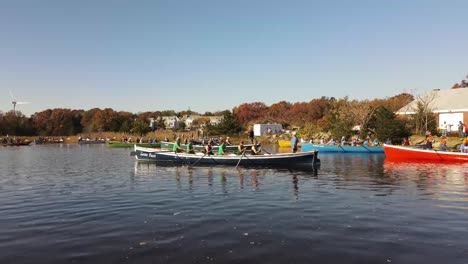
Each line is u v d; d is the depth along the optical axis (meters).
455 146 32.56
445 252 7.03
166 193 13.59
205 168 22.55
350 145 38.06
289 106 124.44
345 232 8.34
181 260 6.75
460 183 15.30
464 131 32.88
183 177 18.23
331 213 10.13
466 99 42.59
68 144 70.50
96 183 16.55
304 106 107.00
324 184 15.47
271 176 18.30
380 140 39.56
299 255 6.95
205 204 11.46
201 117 123.94
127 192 13.95
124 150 47.34
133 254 7.07
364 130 42.62
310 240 7.80
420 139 36.78
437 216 9.70
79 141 72.56
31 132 104.25
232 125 76.38
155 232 8.46
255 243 7.64
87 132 105.38
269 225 8.96
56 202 12.15
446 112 42.69
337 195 12.85
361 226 8.81
